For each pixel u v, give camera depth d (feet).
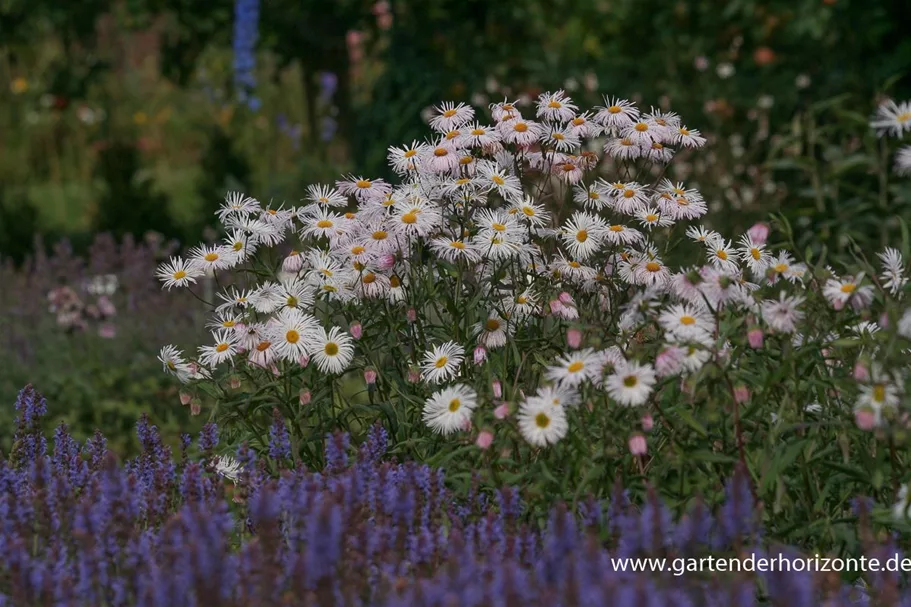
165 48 40.40
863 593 12.67
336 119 40.65
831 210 27.66
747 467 13.43
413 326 16.65
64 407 24.99
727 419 14.25
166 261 32.45
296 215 17.02
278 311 16.76
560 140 17.16
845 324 14.28
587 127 17.02
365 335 16.60
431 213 16.01
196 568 11.18
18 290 29.01
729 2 32.07
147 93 55.52
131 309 28.22
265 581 11.21
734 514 12.16
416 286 16.89
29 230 40.96
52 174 54.34
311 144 41.24
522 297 16.21
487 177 16.40
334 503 12.27
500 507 13.50
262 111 44.06
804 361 14.28
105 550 12.29
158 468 14.78
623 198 16.72
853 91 29.45
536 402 13.64
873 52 30.60
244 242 16.96
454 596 10.60
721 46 32.24
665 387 14.48
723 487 14.02
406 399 16.16
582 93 31.48
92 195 49.73
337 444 14.37
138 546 12.28
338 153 40.83
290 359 15.87
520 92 33.09
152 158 54.54
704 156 29.45
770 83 30.27
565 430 13.50
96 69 40.93
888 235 26.35
